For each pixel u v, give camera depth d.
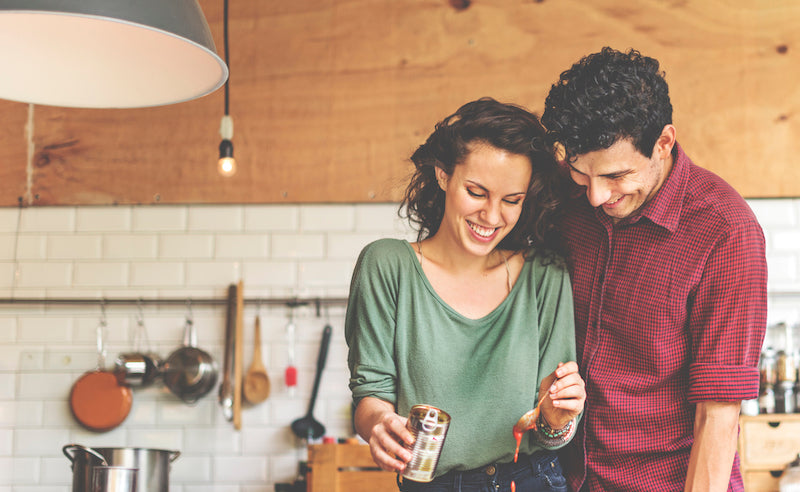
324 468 3.24
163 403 3.89
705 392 1.77
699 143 3.87
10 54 2.02
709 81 3.90
